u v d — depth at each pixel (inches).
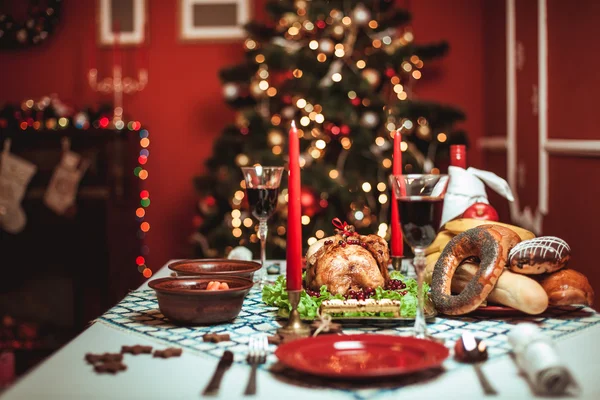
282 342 50.5
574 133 121.0
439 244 69.9
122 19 191.9
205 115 192.2
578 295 58.2
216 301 56.1
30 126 169.3
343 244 62.9
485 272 57.2
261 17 190.2
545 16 134.3
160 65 192.1
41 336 167.3
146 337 53.6
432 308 59.0
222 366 44.8
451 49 188.4
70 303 168.4
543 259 58.1
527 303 56.7
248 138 162.9
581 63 117.3
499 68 169.9
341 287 60.7
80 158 165.5
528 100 146.0
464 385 41.4
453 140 162.9
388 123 159.9
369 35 170.7
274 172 67.8
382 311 56.5
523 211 151.0
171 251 193.3
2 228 166.6
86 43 191.9
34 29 188.1
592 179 113.9
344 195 150.7
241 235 158.4
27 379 43.3
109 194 166.1
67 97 192.5
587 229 116.3
